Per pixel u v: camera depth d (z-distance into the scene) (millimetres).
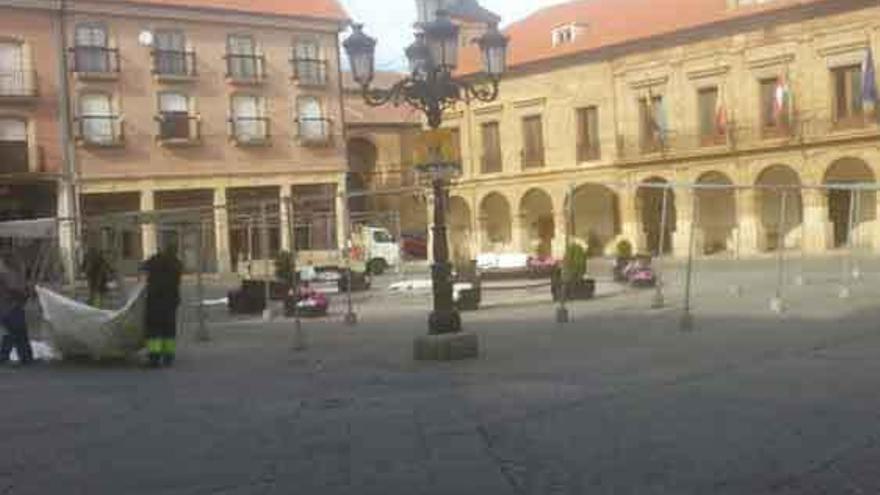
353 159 62938
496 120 54312
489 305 23734
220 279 42469
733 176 45031
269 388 12414
